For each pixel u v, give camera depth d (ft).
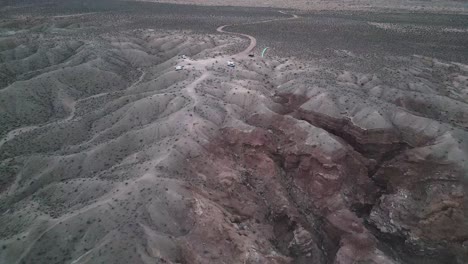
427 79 277.03
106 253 140.15
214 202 179.32
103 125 238.89
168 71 288.51
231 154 212.23
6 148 225.56
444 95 252.62
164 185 169.58
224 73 278.67
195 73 274.36
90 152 205.57
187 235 156.15
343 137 221.66
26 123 256.93
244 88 251.80
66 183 182.39
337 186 197.88
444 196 185.78
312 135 209.77
